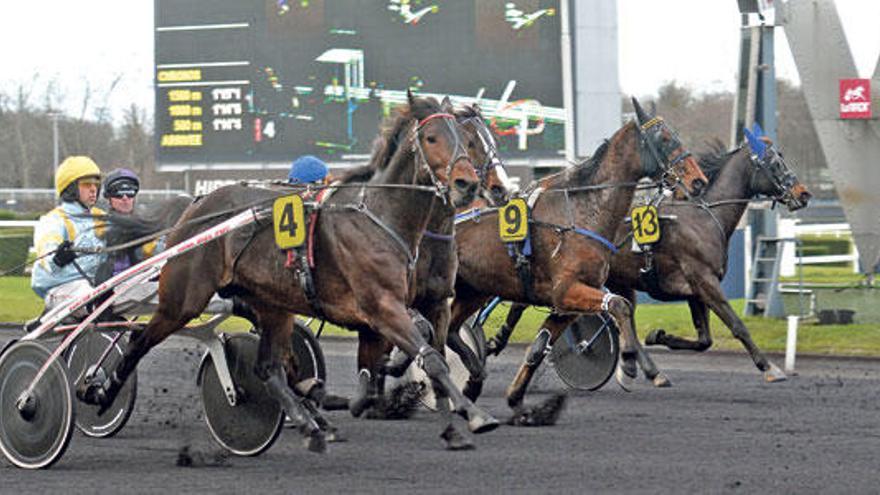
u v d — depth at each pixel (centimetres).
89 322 923
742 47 1952
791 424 1095
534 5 2248
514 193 1174
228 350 984
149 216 1084
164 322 976
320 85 2330
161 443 1039
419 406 1235
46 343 998
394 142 933
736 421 1118
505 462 916
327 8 2323
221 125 2397
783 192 1398
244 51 2373
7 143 5203
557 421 1127
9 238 2862
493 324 1881
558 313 1159
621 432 1062
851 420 1116
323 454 962
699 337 1403
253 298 973
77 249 998
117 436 1079
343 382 1420
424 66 2288
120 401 1065
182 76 2417
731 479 840
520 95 2261
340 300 933
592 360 1366
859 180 1897
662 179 1179
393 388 1203
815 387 1345
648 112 1242
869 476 848
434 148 901
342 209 920
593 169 1159
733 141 1966
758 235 1930
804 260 2350
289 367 1046
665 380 1343
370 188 923
